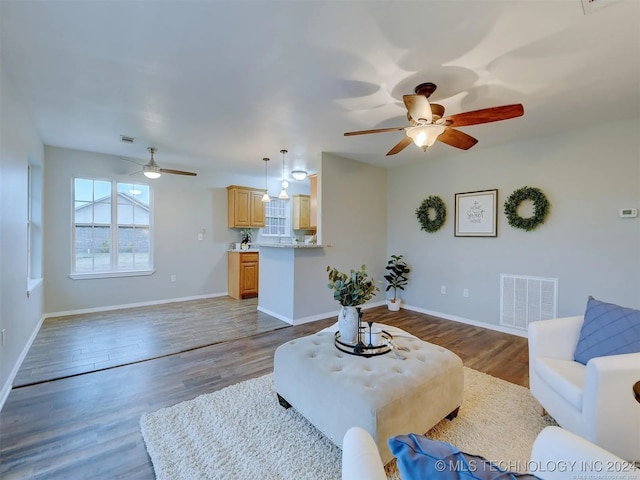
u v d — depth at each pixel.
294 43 1.89
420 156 4.47
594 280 3.19
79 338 3.45
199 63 2.12
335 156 4.52
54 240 4.29
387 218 5.32
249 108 2.84
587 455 0.87
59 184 4.31
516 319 3.76
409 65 2.11
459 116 2.19
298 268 4.14
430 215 4.69
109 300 4.76
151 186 5.18
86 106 2.83
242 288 5.66
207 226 5.80
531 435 1.83
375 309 4.97
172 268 5.38
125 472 1.54
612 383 1.47
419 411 1.66
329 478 1.50
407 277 5.02
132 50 1.98
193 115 3.02
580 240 3.28
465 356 3.08
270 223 6.79
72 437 1.79
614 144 3.06
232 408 2.08
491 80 2.29
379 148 4.11
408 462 0.57
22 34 1.81
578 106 2.73
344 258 4.68
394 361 1.89
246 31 1.79
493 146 3.95
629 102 2.64
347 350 2.03
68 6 1.59
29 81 2.38
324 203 4.42
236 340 3.44
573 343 2.07
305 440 1.77
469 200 4.22
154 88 2.48
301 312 4.16
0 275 2.12
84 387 2.37
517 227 3.73
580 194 3.27
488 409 2.10
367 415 1.47
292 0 1.54
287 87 2.44
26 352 2.97
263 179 6.57
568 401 1.68
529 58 2.01
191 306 5.04
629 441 1.47
